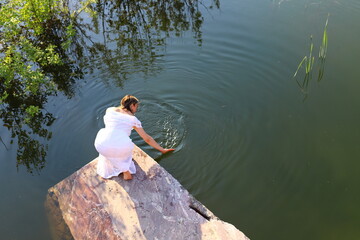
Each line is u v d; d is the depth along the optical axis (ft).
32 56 25.23
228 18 30.09
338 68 23.13
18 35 28.91
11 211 16.51
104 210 14.44
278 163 17.75
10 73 23.76
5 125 22.13
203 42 27.58
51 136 20.84
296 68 23.85
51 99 23.94
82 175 16.22
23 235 15.37
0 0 31.32
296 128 19.54
